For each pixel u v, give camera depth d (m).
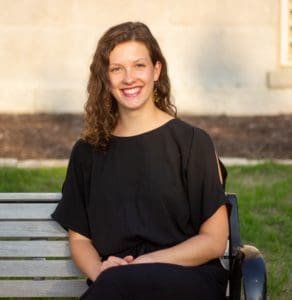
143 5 9.39
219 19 9.45
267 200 5.84
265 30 9.47
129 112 3.22
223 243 3.11
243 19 9.45
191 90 9.51
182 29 9.44
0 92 9.50
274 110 9.52
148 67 3.21
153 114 3.26
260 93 9.52
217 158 3.22
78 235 3.29
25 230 3.45
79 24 9.41
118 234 3.13
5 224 3.45
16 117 9.24
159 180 3.14
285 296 4.40
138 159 3.17
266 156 7.79
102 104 3.24
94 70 3.24
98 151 3.23
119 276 2.86
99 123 3.22
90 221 3.23
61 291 3.48
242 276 2.94
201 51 9.48
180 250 3.04
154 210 3.13
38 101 9.47
